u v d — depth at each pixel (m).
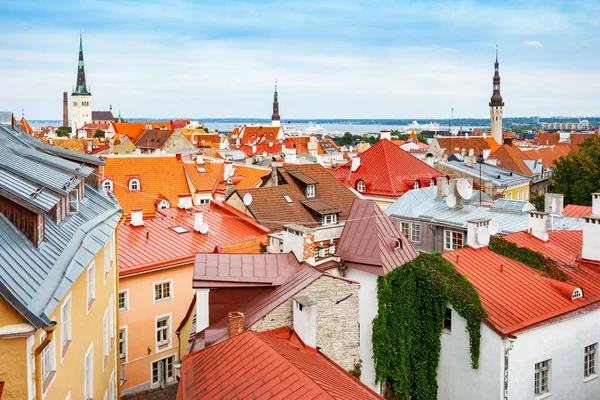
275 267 32.19
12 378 17.38
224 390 21.80
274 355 22.62
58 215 24.22
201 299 31.14
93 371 28.16
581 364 34.88
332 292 29.39
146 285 44.31
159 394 43.75
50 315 18.67
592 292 36.31
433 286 32.97
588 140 98.19
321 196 64.44
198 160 87.19
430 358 33.56
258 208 57.97
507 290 34.50
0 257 18.09
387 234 34.09
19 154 28.73
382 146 86.19
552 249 40.53
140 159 82.81
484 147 169.38
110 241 34.84
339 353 29.77
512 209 51.09
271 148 174.25
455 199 52.78
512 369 31.25
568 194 93.25
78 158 35.94
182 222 53.12
